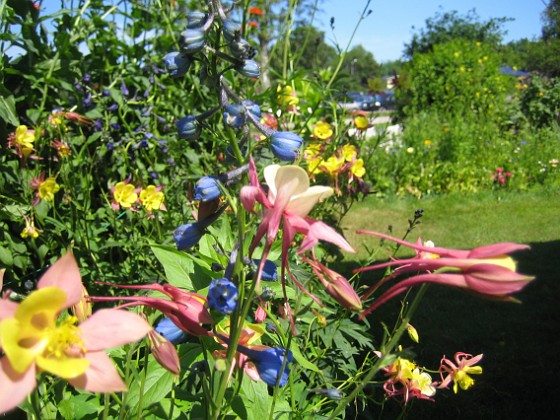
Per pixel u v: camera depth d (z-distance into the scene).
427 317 4.06
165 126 3.38
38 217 2.48
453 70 12.05
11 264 2.33
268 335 1.55
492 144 9.63
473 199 8.43
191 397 1.31
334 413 1.11
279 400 1.48
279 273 1.68
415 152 9.14
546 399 3.01
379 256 5.26
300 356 1.49
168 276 1.55
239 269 1.03
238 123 1.17
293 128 3.41
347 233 6.41
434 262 0.91
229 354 1.01
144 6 3.43
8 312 0.79
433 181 8.91
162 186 2.81
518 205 8.00
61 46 2.81
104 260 2.96
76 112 3.00
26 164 2.64
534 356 3.48
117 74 3.39
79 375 0.80
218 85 1.20
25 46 2.72
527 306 4.30
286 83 2.79
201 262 1.54
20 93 2.81
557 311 4.18
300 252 0.90
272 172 1.00
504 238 6.43
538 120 11.91
